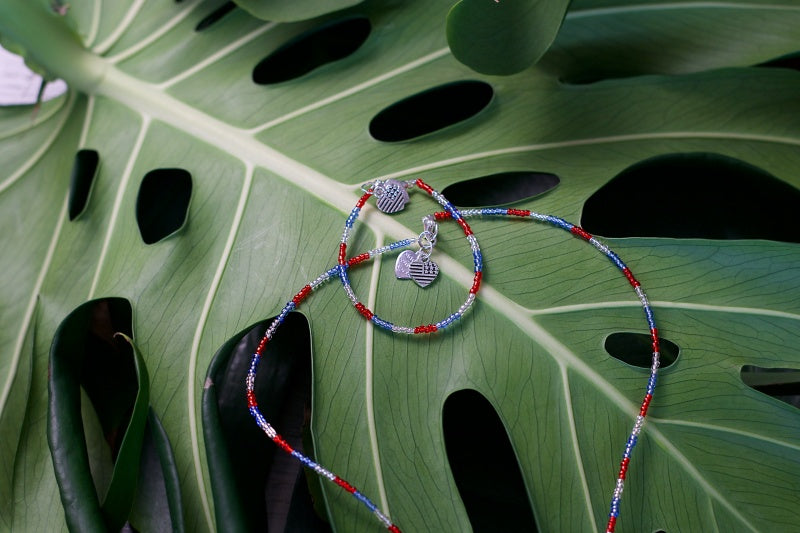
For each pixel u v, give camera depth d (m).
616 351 0.43
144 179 0.44
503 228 0.42
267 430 0.41
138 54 0.46
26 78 0.53
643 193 0.46
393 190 0.42
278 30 0.46
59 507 0.39
